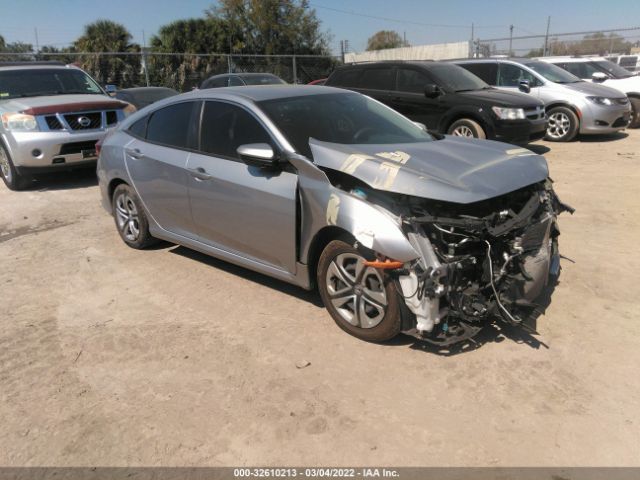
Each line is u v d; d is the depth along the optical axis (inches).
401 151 149.5
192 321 159.2
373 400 120.3
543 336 142.7
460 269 127.0
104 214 278.2
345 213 133.4
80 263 209.5
